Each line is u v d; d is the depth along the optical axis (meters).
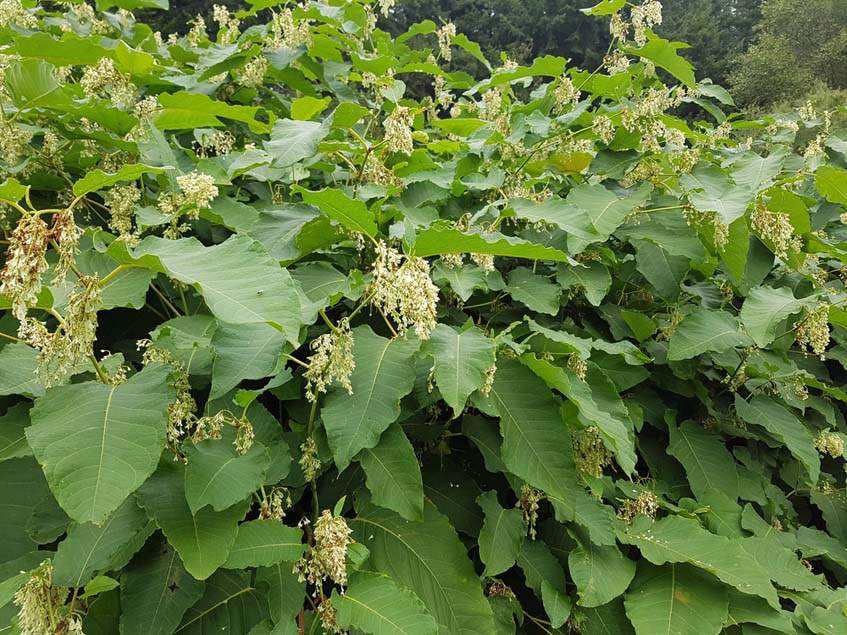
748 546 2.51
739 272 3.07
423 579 1.97
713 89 4.57
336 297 1.88
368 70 3.85
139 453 1.40
